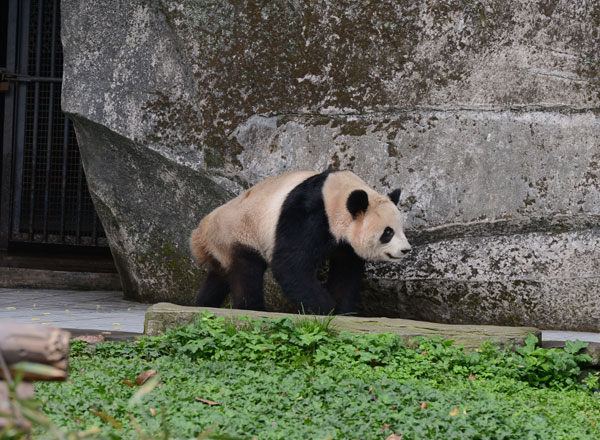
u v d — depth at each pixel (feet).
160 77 49.93
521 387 30.45
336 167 48.01
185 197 50.67
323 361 32.27
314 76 48.32
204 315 35.53
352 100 48.01
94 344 34.50
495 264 46.11
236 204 42.73
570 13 45.19
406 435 21.38
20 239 63.21
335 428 21.81
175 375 28.68
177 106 49.78
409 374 31.42
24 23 62.18
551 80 45.47
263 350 32.96
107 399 24.41
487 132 46.14
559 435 22.82
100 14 50.80
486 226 46.19
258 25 48.73
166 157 49.88
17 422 12.10
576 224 45.27
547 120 45.44
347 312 43.01
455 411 24.16
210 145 49.39
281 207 40.96
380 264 47.29
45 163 63.93
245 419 22.00
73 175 63.93
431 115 46.88
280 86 48.73
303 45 48.37
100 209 53.57
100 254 65.21
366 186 42.73
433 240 47.01
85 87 51.03
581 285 45.16
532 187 45.60
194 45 49.37
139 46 50.21
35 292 59.31
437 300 47.01
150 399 24.21
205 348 33.32
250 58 48.91
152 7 49.93
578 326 45.37
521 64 45.73
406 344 34.47
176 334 34.37
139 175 51.47
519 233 46.01
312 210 40.70
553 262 45.37
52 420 20.88
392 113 47.50
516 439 21.98
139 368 29.89
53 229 64.69
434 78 46.85
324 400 25.57
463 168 46.47
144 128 50.14
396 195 43.47
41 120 64.08
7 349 12.68
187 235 51.08
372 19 47.42
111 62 50.67
